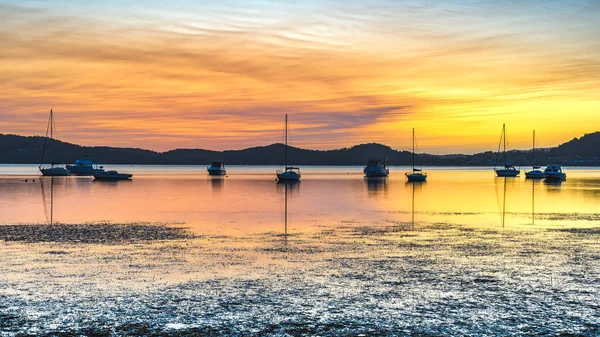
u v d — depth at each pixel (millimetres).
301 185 111000
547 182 126625
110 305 18312
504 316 17250
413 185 110812
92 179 137375
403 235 34594
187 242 31453
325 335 15625
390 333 15789
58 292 19875
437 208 55656
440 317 17156
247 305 18359
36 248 28984
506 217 46250
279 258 26359
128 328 16141
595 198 71062
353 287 20656
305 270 23578
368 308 18062
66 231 35969
